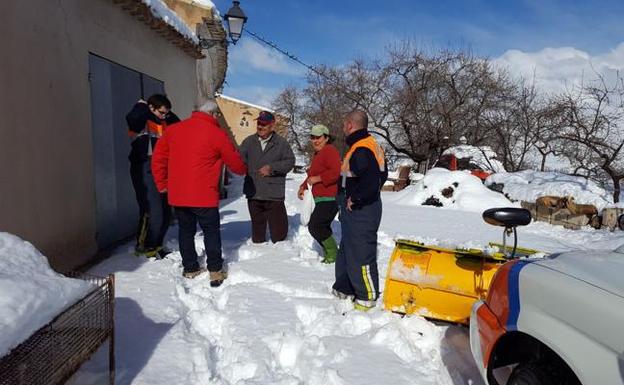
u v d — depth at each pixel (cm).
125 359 310
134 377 290
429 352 345
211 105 479
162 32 760
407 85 2562
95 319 248
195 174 464
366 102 2852
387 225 977
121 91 632
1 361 175
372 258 407
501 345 264
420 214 1179
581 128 1275
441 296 372
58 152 474
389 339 347
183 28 829
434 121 2475
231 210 1000
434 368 321
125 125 643
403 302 383
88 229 540
